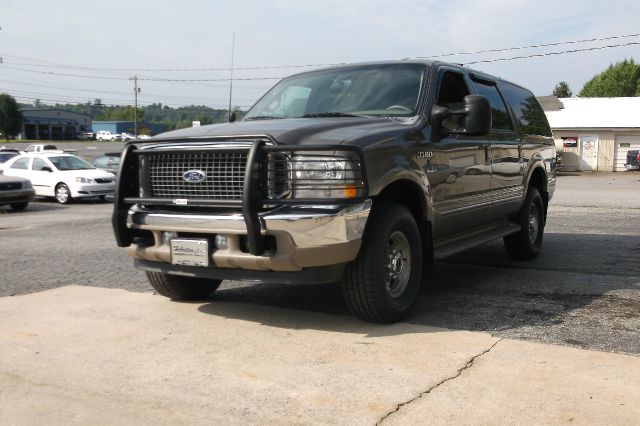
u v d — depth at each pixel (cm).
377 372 379
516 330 466
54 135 10819
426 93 556
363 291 461
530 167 764
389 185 497
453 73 618
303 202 425
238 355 415
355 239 433
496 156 661
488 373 374
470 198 605
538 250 793
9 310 539
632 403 332
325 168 429
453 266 745
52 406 343
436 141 538
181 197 473
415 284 504
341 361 400
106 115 15650
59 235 1122
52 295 597
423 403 335
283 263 431
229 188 451
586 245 899
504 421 313
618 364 388
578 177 3388
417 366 388
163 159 482
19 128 9619
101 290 621
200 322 495
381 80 585
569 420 313
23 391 363
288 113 593
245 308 540
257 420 321
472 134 529
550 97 3272
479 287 624
